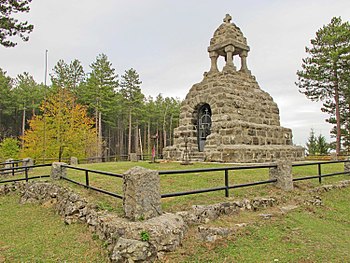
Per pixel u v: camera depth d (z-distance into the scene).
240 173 10.05
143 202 4.99
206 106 16.34
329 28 27.75
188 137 16.44
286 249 4.96
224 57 19.08
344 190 9.57
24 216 8.16
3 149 32.31
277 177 8.17
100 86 40.81
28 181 10.92
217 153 14.02
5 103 43.69
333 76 26.97
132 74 47.28
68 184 8.73
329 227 6.25
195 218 5.53
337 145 27.31
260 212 6.59
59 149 27.20
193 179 8.91
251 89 17.20
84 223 6.30
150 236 4.47
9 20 14.38
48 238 6.08
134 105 48.03
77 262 4.80
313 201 7.76
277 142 16.56
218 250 4.80
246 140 14.40
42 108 28.27
